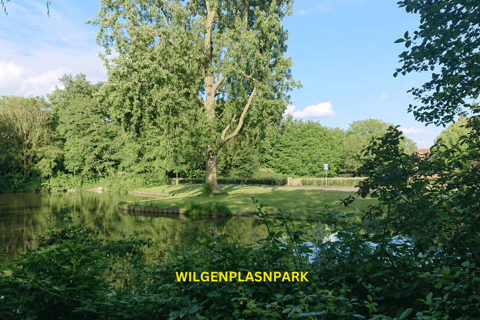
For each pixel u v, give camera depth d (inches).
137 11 890.7
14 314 89.2
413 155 119.4
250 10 1079.6
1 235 465.4
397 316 93.9
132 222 604.4
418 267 110.9
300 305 85.6
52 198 1261.1
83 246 96.9
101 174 1892.2
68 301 92.5
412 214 113.4
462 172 112.4
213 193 1027.3
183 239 365.7
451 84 159.2
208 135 912.3
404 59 156.9
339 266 112.3
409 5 138.1
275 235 112.1
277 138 1027.9
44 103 1911.9
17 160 1756.9
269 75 906.7
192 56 856.3
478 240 97.7
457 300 86.3
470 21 130.5
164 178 1748.3
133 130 903.1
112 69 818.8
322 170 2011.6
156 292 124.1
